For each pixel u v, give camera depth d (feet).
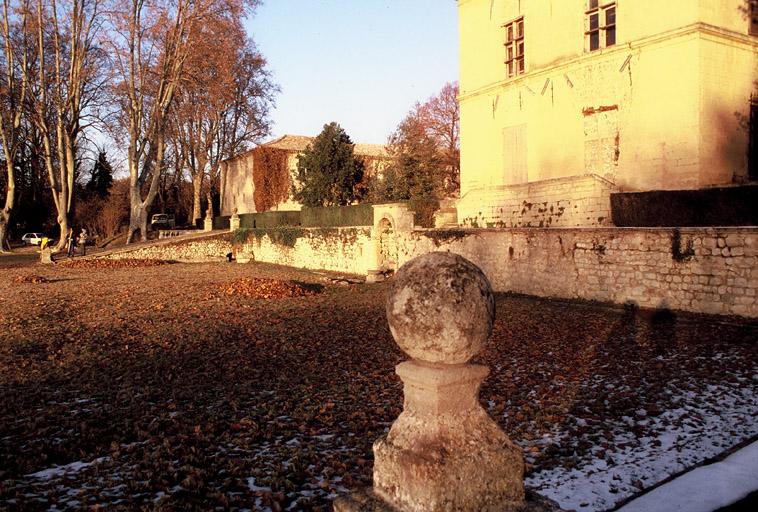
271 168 151.94
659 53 66.13
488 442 10.14
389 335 39.04
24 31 122.52
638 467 16.89
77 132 131.13
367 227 85.56
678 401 23.06
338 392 25.36
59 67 124.77
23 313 49.65
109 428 20.81
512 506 10.11
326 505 14.42
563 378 27.07
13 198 140.46
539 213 71.26
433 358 9.93
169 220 186.19
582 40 74.69
